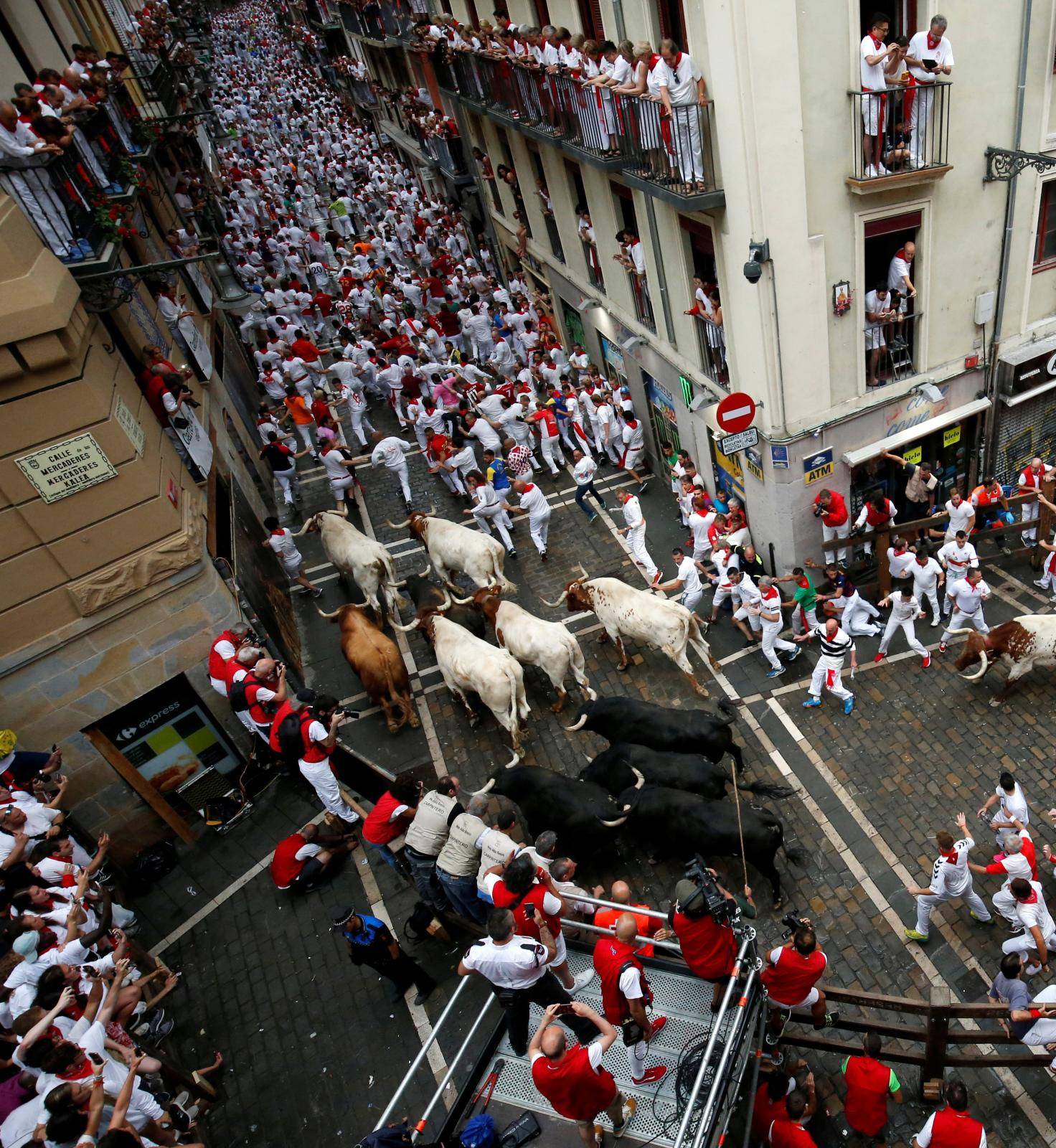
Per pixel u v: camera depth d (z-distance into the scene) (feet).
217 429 52.01
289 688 43.55
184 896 35.06
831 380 38.88
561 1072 16.01
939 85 32.78
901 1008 22.03
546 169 59.88
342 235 111.04
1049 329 42.65
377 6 104.68
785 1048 26.25
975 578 36.35
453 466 55.88
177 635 35.27
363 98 141.28
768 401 38.22
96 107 40.06
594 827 30.55
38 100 33.53
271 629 42.65
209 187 97.76
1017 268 40.16
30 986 23.81
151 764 36.19
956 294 39.68
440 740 40.09
